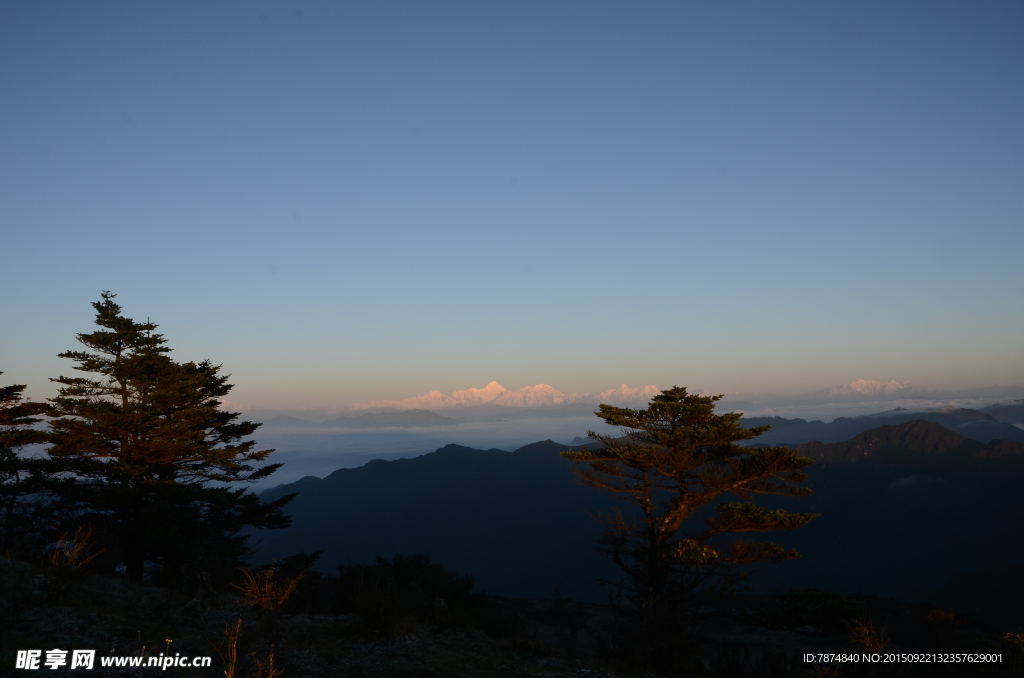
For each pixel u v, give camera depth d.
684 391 23.12
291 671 11.30
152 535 21.03
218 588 18.17
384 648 13.12
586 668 13.93
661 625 16.20
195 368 28.19
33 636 10.87
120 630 11.90
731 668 15.84
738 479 22.02
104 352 25.23
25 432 23.45
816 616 20.52
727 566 21.48
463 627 16.52
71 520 22.22
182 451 24.80
